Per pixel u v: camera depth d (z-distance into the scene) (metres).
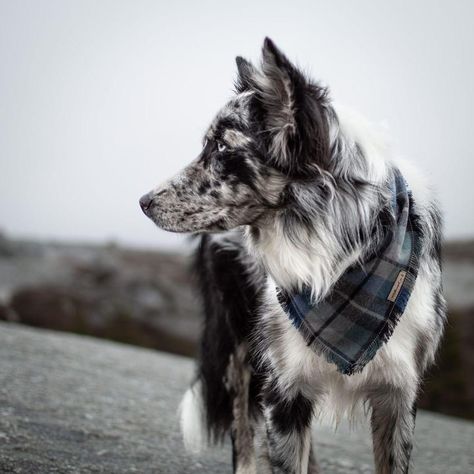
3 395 6.52
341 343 4.02
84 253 48.50
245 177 4.04
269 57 3.78
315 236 3.91
